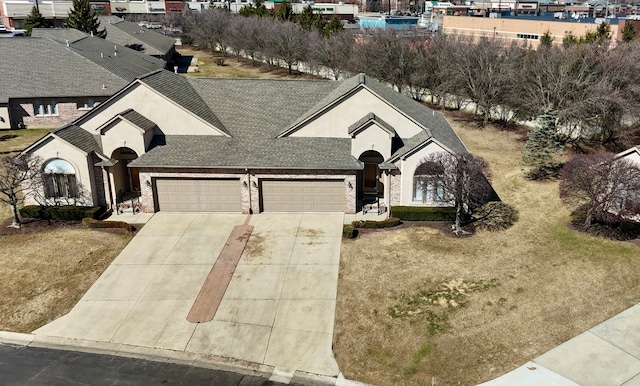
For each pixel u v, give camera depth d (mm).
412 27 90250
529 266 24375
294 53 76000
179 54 97500
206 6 147875
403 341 19750
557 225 28406
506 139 44906
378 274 24062
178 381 18016
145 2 142250
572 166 28656
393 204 30125
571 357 18641
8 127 47719
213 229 28531
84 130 31203
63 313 21734
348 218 29594
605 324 20297
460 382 17734
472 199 29422
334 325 20797
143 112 30984
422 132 30562
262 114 32656
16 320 21344
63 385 17797
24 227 28938
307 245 26734
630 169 26266
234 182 30062
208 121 31156
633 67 43781
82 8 77188
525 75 46969
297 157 29516
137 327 20828
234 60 92375
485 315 21016
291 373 18391
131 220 29703
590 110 41031
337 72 69938
